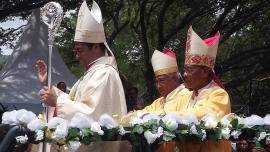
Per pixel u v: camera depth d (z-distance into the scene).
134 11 19.12
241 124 3.47
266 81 24.14
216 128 3.41
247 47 22.16
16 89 10.41
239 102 28.11
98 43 4.08
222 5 16.31
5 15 13.04
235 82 16.14
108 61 4.04
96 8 4.23
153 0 17.62
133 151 3.27
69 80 11.02
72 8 13.59
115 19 16.33
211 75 4.29
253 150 4.04
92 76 3.92
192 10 15.92
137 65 25.31
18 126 3.07
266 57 16.45
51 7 3.92
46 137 3.12
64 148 3.74
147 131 3.21
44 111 3.90
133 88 10.51
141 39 16.62
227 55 22.58
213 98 3.98
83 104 3.74
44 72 4.03
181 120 3.37
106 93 3.82
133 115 3.33
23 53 11.16
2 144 3.03
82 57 4.10
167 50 5.44
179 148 3.77
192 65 4.25
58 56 11.44
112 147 3.67
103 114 3.45
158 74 5.34
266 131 3.52
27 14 16.53
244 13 17.30
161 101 5.34
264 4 16.70
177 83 5.32
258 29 19.22
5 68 11.19
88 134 3.14
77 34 4.10
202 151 3.74
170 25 19.48
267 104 24.02
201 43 4.23
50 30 3.90
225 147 3.90
